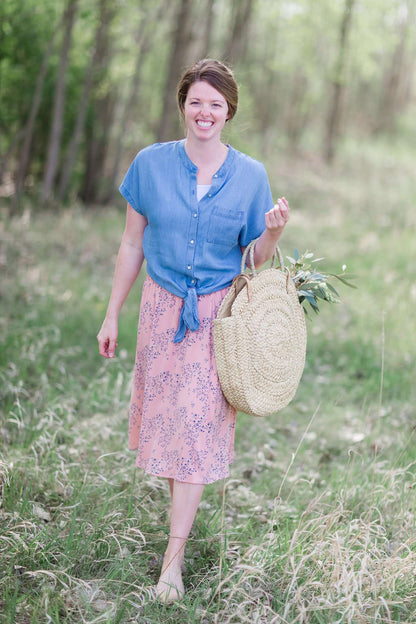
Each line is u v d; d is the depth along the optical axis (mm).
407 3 25641
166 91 13781
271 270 2625
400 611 2504
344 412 4805
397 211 14094
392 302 7387
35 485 3236
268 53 26469
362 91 35281
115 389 4480
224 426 2656
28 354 4902
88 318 6188
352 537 2934
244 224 2629
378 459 3982
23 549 2668
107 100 15508
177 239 2559
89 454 3678
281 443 4289
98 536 2818
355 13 22500
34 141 14945
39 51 13250
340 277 2908
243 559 2637
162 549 2883
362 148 28391
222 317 2545
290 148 28562
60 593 2482
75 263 8477
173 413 2602
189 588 2639
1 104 13789
